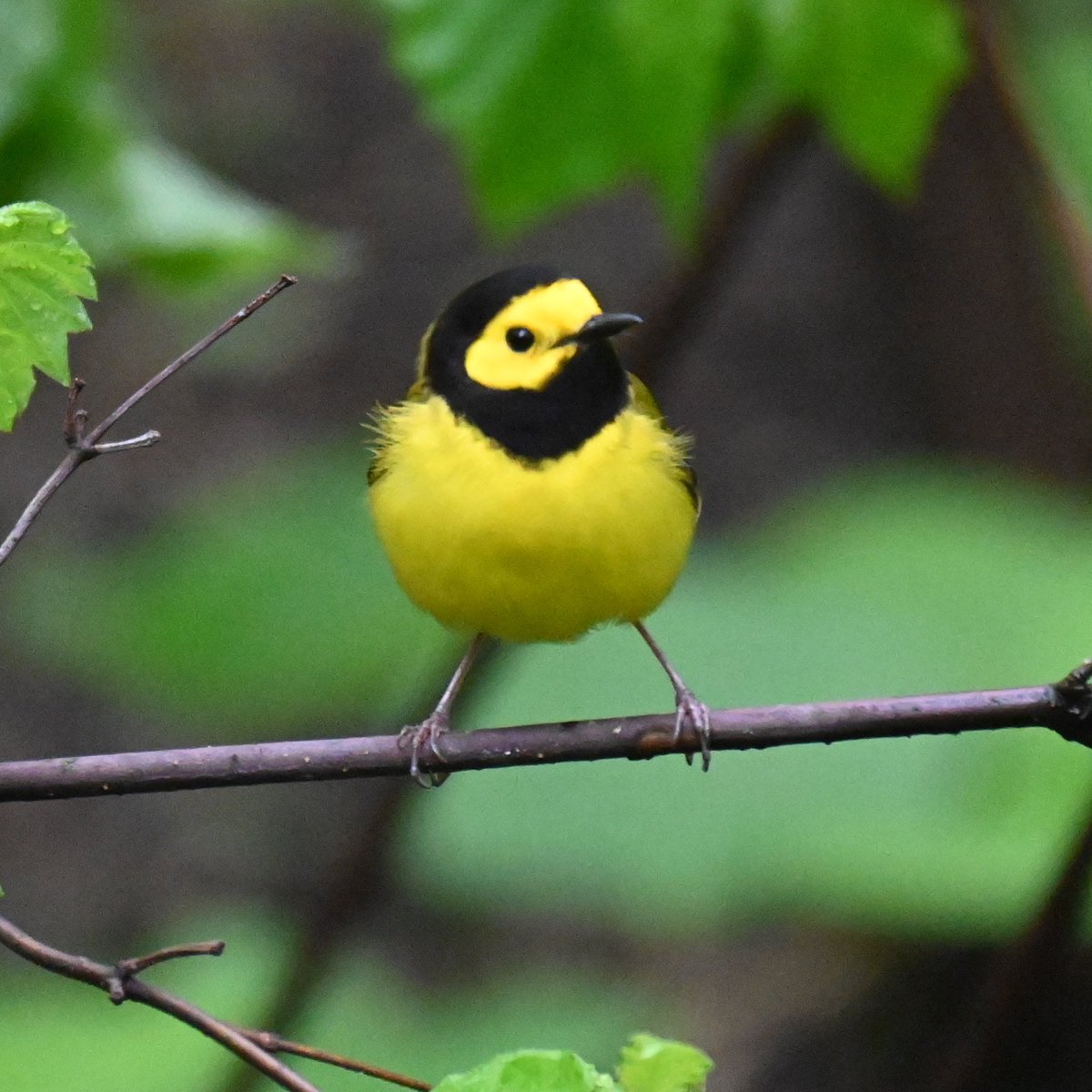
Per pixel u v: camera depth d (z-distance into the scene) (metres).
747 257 17.31
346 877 11.46
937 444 17.19
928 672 11.81
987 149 12.59
